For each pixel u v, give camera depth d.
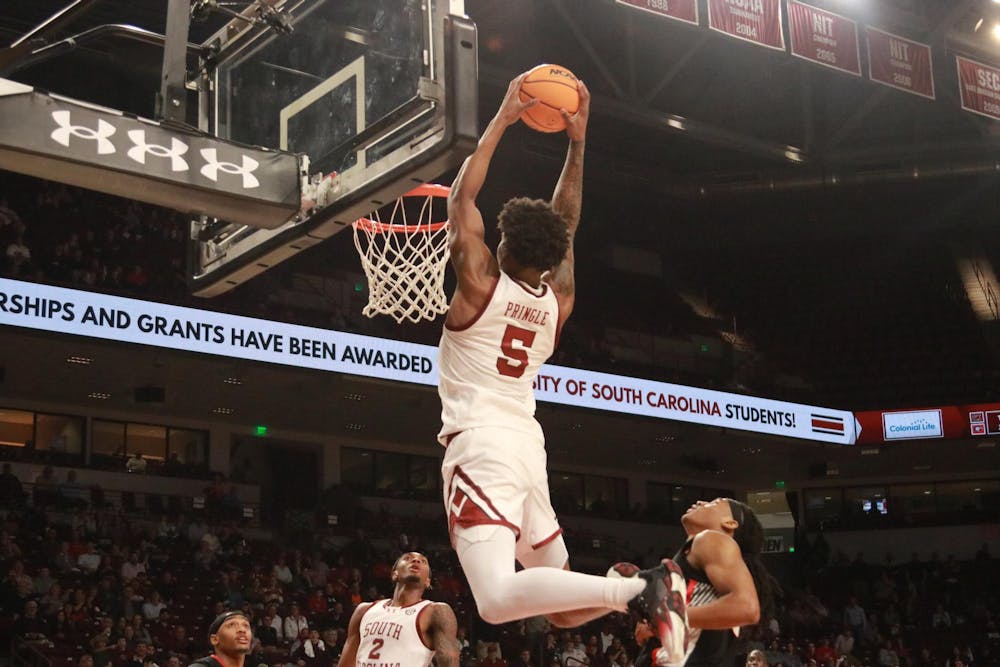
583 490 29.00
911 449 27.22
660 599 2.95
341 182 6.30
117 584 18.11
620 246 31.52
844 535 29.67
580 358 24.08
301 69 6.75
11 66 6.29
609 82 21.97
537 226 3.60
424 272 9.11
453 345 3.58
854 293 31.19
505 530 3.36
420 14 6.03
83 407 22.66
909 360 28.95
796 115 27.75
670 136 28.03
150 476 22.31
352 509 23.86
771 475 29.92
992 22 23.12
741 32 19.53
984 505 29.50
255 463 25.03
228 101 7.17
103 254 21.20
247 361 19.41
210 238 7.25
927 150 27.00
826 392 28.67
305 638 17.55
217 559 20.23
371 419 24.33
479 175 3.66
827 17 20.75
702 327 30.30
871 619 26.11
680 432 25.52
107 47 21.28
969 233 31.92
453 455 3.48
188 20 6.36
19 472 21.00
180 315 18.92
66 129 5.73
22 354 19.22
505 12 23.17
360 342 20.66
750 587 3.52
